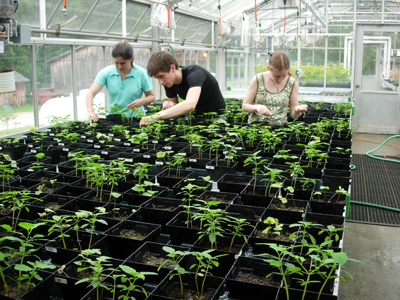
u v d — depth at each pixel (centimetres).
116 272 163
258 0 1048
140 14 757
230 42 1159
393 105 963
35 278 161
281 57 373
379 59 953
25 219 216
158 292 153
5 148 347
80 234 192
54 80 566
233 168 293
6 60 475
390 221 475
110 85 469
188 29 988
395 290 343
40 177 283
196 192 250
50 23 556
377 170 681
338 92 1000
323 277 160
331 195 251
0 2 285
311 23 1080
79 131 443
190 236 197
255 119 441
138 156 333
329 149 371
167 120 500
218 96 438
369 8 980
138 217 219
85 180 271
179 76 375
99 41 652
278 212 220
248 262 173
